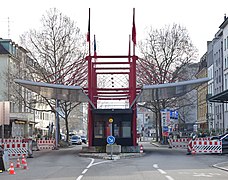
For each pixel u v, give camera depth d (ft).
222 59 254.27
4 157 70.49
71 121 361.30
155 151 135.33
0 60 246.06
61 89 120.57
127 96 135.95
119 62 133.69
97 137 123.44
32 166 79.61
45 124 328.29
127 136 122.83
